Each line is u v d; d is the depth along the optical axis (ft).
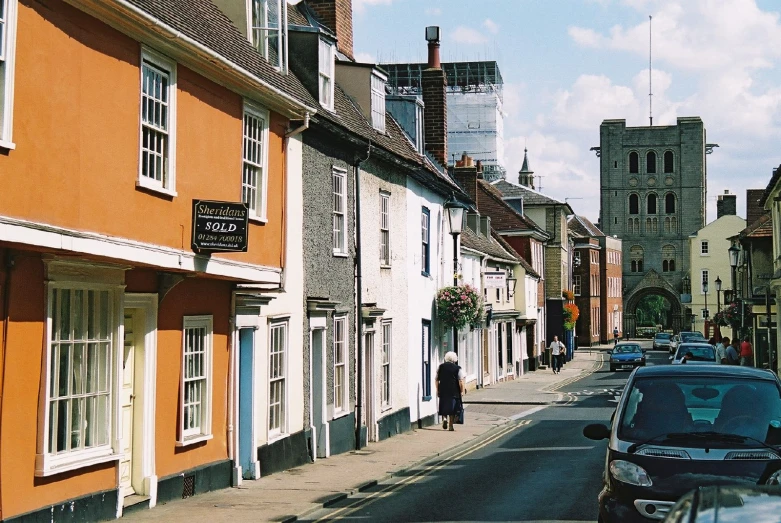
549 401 119.44
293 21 73.67
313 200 61.46
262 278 50.98
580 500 43.93
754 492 17.08
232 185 48.11
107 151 36.17
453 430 84.84
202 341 47.52
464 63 292.20
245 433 51.52
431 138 113.70
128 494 40.47
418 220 90.63
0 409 30.99
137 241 38.09
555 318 231.50
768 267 141.08
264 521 38.52
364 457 63.87
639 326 446.19
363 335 73.05
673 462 28.60
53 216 32.42
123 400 40.19
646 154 407.64
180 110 42.50
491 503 43.55
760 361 138.82
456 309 97.25
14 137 30.25
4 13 29.78
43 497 33.22
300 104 55.11
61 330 34.94
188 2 49.14
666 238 405.18
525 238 196.44
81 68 34.35
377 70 80.89
